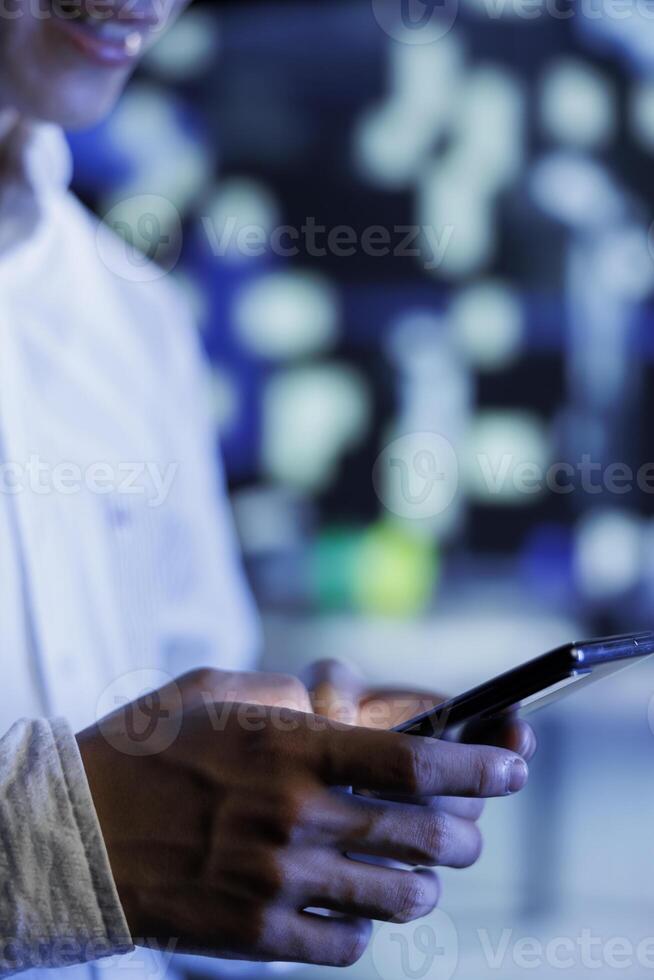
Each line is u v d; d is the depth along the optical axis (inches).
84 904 23.5
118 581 44.3
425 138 126.0
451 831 24.4
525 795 107.7
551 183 125.6
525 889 101.2
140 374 49.5
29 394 42.6
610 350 126.9
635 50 123.6
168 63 125.2
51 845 23.6
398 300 127.0
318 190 126.9
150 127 124.5
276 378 127.1
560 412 127.6
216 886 23.8
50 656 38.0
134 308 51.8
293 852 23.5
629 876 101.1
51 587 38.9
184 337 55.4
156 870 24.1
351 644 126.6
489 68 124.9
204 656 52.6
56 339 45.0
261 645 124.6
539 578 127.8
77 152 122.6
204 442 55.6
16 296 43.9
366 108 126.1
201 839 23.9
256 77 126.2
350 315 127.2
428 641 125.6
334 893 24.0
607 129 125.3
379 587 128.3
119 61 37.8
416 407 127.6
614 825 105.3
